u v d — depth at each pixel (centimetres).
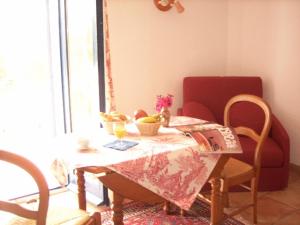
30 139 425
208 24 363
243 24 362
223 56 379
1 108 469
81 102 295
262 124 304
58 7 293
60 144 177
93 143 177
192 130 192
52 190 290
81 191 190
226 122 238
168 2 330
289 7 321
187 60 358
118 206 156
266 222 238
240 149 175
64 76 301
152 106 343
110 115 199
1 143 407
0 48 443
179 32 347
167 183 161
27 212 128
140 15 320
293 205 262
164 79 346
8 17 431
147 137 186
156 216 245
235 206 260
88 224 153
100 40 270
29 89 459
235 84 336
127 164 150
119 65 315
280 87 340
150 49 332
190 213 249
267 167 279
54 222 151
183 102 341
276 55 339
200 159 171
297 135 331
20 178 327
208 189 251
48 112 425
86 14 276
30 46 431
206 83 337
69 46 294
